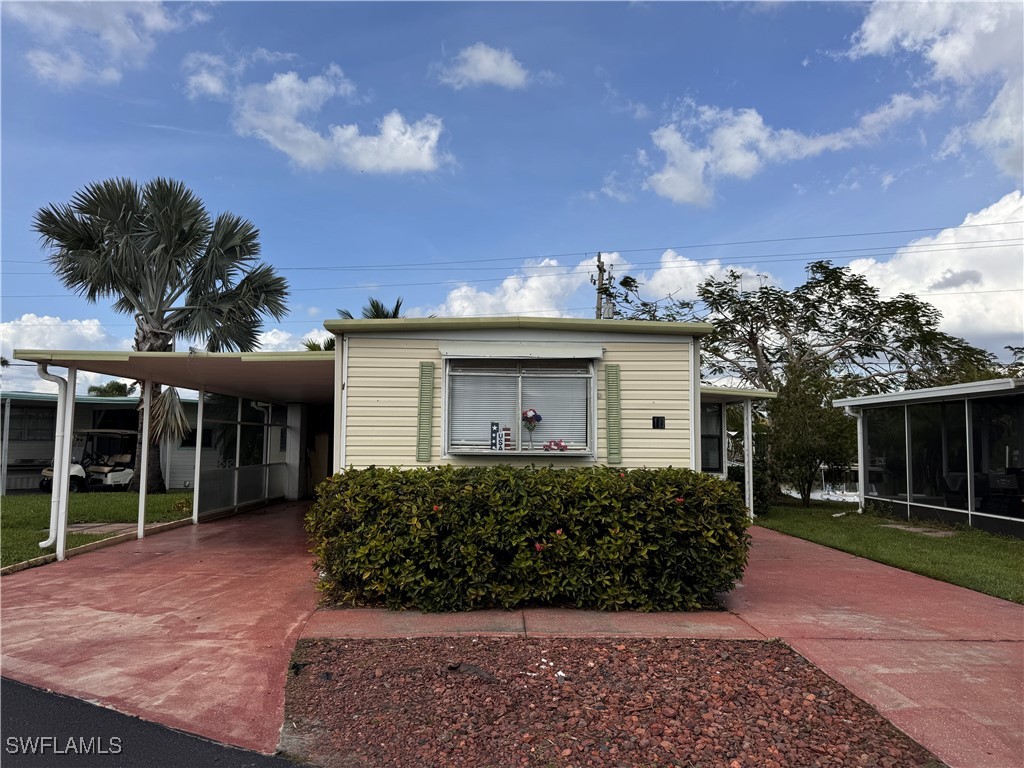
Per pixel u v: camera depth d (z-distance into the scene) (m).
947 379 19.41
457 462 7.46
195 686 4.53
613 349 7.65
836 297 19.92
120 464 20.77
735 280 20.89
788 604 6.50
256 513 14.24
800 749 3.54
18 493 20.17
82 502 15.87
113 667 4.88
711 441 14.94
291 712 4.09
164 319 16.14
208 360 8.73
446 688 4.32
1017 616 6.11
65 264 15.40
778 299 20.23
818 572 8.26
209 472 13.05
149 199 15.68
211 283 16.23
